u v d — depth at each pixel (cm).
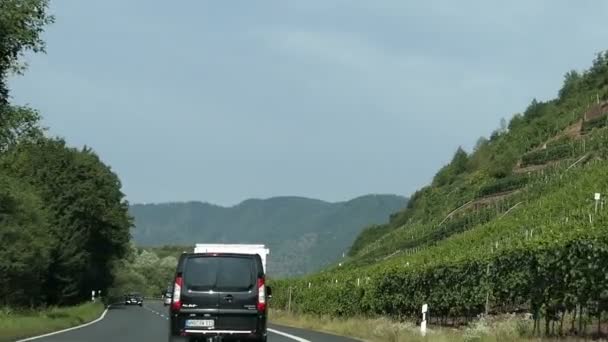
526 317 2748
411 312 4197
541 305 2402
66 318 4472
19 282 6719
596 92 13250
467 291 3466
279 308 7300
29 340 2705
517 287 2695
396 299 4250
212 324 1862
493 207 9262
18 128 2553
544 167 10300
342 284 5216
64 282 7962
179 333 1862
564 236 2336
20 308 6144
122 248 9481
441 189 14562
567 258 2272
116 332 3369
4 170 6091
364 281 4859
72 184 8125
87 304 7206
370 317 4422
